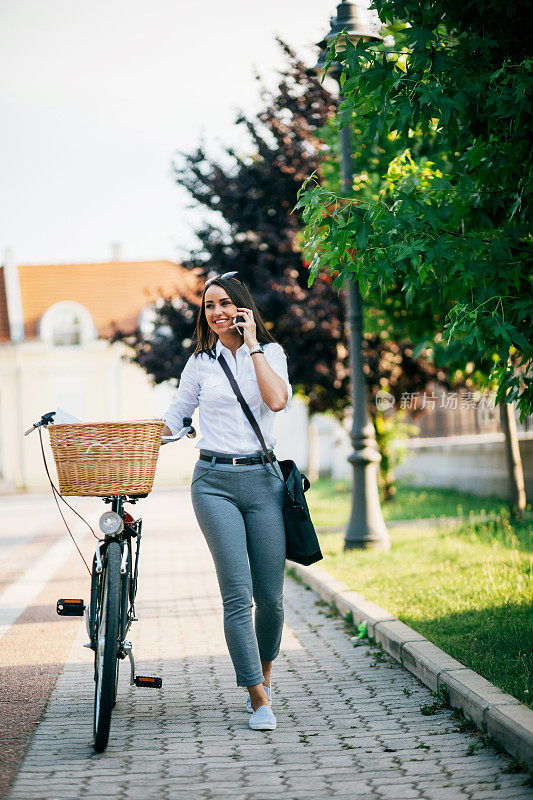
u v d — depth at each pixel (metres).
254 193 14.47
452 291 6.19
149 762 4.25
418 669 5.60
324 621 7.53
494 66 5.83
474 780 3.88
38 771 4.14
